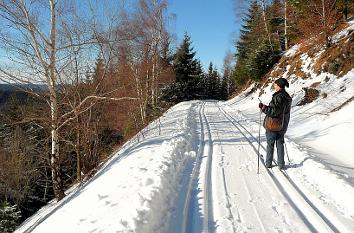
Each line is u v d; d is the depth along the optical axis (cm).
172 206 508
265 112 673
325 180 590
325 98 1438
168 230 431
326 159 779
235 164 743
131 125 1988
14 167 1975
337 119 1066
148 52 2370
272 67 2861
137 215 443
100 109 1794
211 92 5959
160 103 3400
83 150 1570
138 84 1888
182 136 1064
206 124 1512
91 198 618
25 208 1983
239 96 3425
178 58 4672
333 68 1648
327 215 462
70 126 1581
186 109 2398
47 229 555
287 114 675
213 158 806
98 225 458
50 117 1330
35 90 1228
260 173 668
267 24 3456
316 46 2058
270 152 693
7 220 1396
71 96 1403
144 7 2564
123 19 1423
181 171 699
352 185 545
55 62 1200
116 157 1096
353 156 789
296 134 1139
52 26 1161
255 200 523
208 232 422
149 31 2545
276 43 3088
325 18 1962
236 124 1480
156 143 1038
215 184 602
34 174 2105
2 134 2092
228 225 437
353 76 1424
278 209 488
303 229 424
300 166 699
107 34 1308
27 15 1105
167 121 1741
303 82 1925
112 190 621
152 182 596
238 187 585
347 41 1672
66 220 550
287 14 3062
